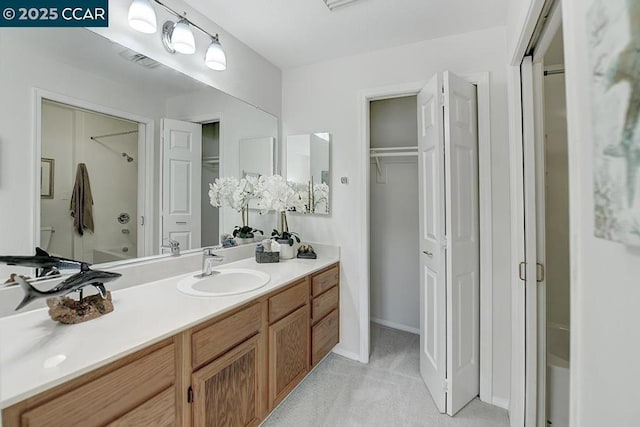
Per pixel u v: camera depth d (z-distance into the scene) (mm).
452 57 1928
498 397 1790
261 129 2338
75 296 1234
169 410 1023
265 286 1539
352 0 1631
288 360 1705
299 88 2500
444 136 1688
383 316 3006
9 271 1080
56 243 1214
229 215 2084
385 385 1960
